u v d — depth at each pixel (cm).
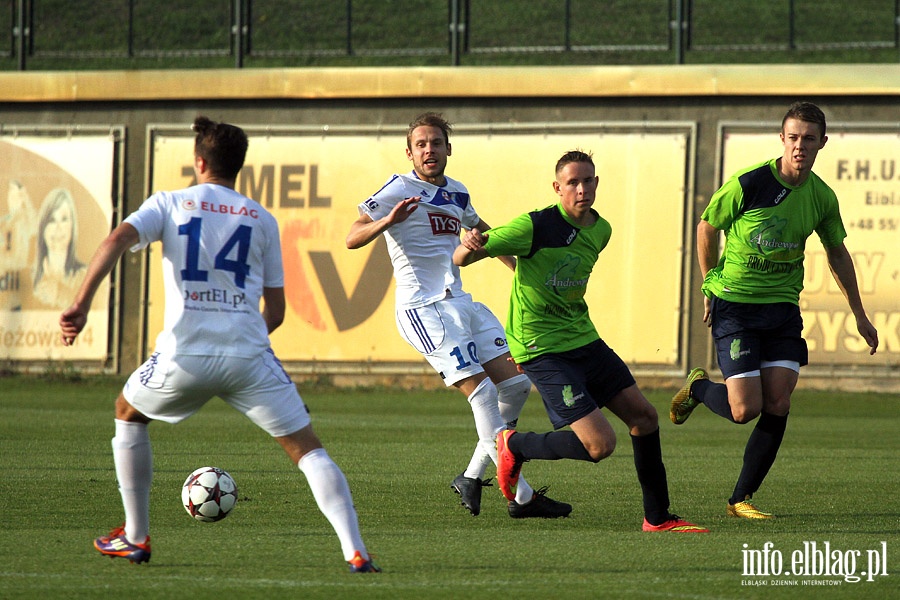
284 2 7862
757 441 2159
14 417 4325
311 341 5922
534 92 5772
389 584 1451
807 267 5406
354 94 5956
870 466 3100
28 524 1991
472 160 5862
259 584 1444
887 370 5350
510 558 1658
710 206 2162
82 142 6197
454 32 6350
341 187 5950
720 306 2167
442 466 2997
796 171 2109
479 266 5756
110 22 7844
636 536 1889
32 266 6169
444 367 2228
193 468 2847
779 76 5550
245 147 1553
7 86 6238
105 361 6075
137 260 6062
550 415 1955
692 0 6206
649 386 5609
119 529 1625
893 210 5384
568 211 1947
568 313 1961
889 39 7738
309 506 2223
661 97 5688
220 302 1456
